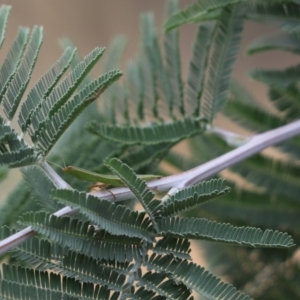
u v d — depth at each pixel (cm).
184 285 47
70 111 47
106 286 46
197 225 47
